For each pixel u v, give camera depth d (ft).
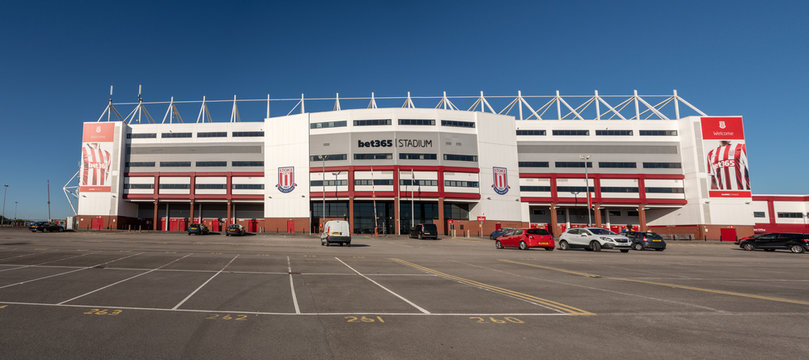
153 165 241.14
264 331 21.67
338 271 53.01
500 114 241.35
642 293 35.09
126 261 60.34
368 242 141.79
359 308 28.27
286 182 230.27
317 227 231.91
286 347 18.71
